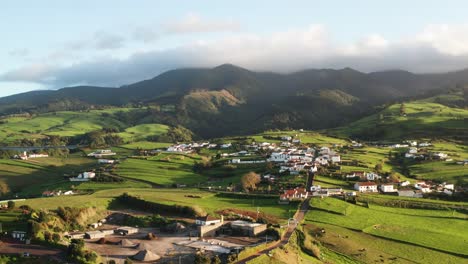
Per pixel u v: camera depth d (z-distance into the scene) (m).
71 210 160.75
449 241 159.00
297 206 198.00
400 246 154.25
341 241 154.38
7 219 142.50
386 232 166.12
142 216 170.00
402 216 189.12
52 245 122.81
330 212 187.62
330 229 166.00
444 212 196.62
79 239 130.25
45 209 159.25
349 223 174.50
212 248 130.38
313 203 198.75
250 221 164.50
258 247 131.38
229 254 121.25
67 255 113.81
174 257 121.88
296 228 160.25
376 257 143.75
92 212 170.88
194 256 120.81
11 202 160.88
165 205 182.62
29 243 124.81
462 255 147.25
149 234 143.00
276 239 143.62
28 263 109.69
